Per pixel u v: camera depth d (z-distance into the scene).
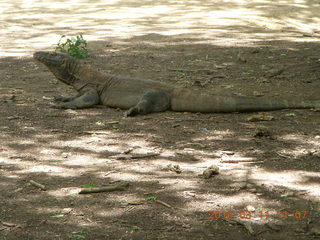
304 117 10.71
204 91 13.13
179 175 7.77
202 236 6.06
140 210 6.68
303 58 17.72
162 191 7.21
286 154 8.57
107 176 7.75
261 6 32.00
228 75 15.20
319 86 13.75
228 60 17.50
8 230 6.24
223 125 10.23
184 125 10.27
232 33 24.22
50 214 6.62
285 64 16.77
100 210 6.70
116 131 9.92
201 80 14.45
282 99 11.42
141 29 25.70
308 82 14.24
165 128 10.07
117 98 11.62
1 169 8.04
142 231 6.18
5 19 30.00
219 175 7.74
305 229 6.18
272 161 8.27
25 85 13.97
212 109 11.06
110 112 11.34
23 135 9.66
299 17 29.22
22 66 16.61
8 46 20.70
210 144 9.11
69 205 6.85
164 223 6.35
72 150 8.88
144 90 11.41
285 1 33.09
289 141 9.21
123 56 18.41
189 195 7.07
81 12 32.41
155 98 11.19
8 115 10.98
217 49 19.72
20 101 12.18
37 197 7.09
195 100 11.12
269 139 9.34
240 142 9.20
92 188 7.21
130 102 11.42
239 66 16.50
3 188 7.37
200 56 18.27
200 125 10.25
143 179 7.63
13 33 24.52
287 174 7.74
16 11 33.41
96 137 9.56
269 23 27.61
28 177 7.74
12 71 15.84
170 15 30.53
